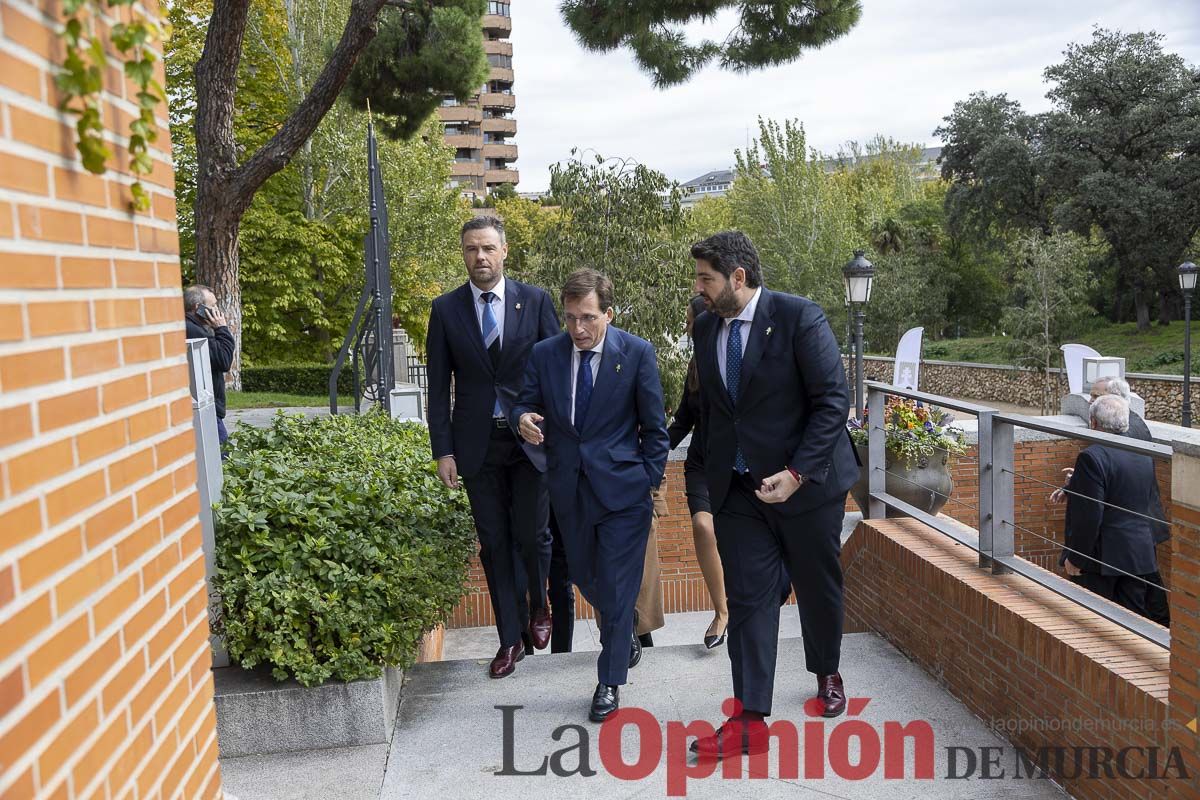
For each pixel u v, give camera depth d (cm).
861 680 427
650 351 402
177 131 2488
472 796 329
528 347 443
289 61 2719
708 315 371
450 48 1545
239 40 1243
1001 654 366
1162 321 4553
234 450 554
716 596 488
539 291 455
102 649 174
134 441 194
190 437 233
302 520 410
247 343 2791
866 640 483
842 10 1126
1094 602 351
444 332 443
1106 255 4556
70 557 161
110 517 180
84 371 171
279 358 2856
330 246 2734
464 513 502
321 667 367
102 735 172
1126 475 470
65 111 165
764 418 357
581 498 394
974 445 796
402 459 546
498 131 9731
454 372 452
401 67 1553
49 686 152
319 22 2664
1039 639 338
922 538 477
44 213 157
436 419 446
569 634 535
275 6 2698
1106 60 4550
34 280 152
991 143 4975
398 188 2848
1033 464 798
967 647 394
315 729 369
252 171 1248
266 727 367
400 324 3012
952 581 407
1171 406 3011
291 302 2781
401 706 409
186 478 229
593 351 396
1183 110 4278
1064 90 4541
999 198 4969
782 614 736
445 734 380
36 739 146
